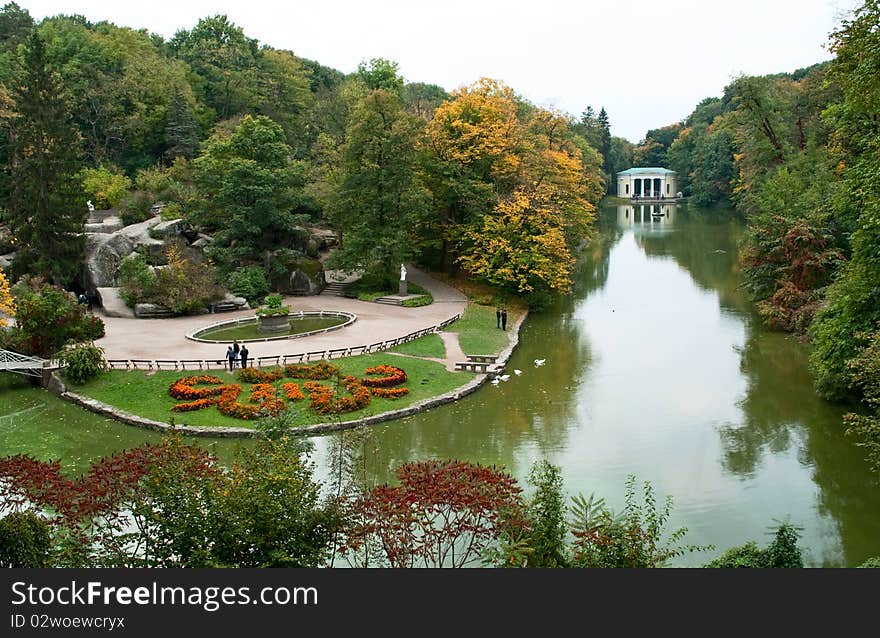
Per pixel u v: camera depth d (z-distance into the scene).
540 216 53.34
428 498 16.09
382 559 17.16
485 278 56.19
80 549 14.70
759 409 31.50
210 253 53.31
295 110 96.12
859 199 29.08
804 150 64.81
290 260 55.94
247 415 30.05
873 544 19.94
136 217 60.41
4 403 32.78
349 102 79.88
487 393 34.53
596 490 23.36
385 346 39.75
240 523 13.83
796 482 24.14
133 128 76.69
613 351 42.22
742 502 22.61
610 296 59.78
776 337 44.06
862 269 28.16
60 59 80.12
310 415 30.28
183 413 30.67
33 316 36.12
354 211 54.31
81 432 29.30
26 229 49.47
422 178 57.62
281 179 54.19
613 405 32.47
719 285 62.56
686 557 19.02
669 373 37.34
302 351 38.47
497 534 15.87
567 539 19.70
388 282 56.53
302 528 14.66
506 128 57.22
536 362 39.53
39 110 49.25
